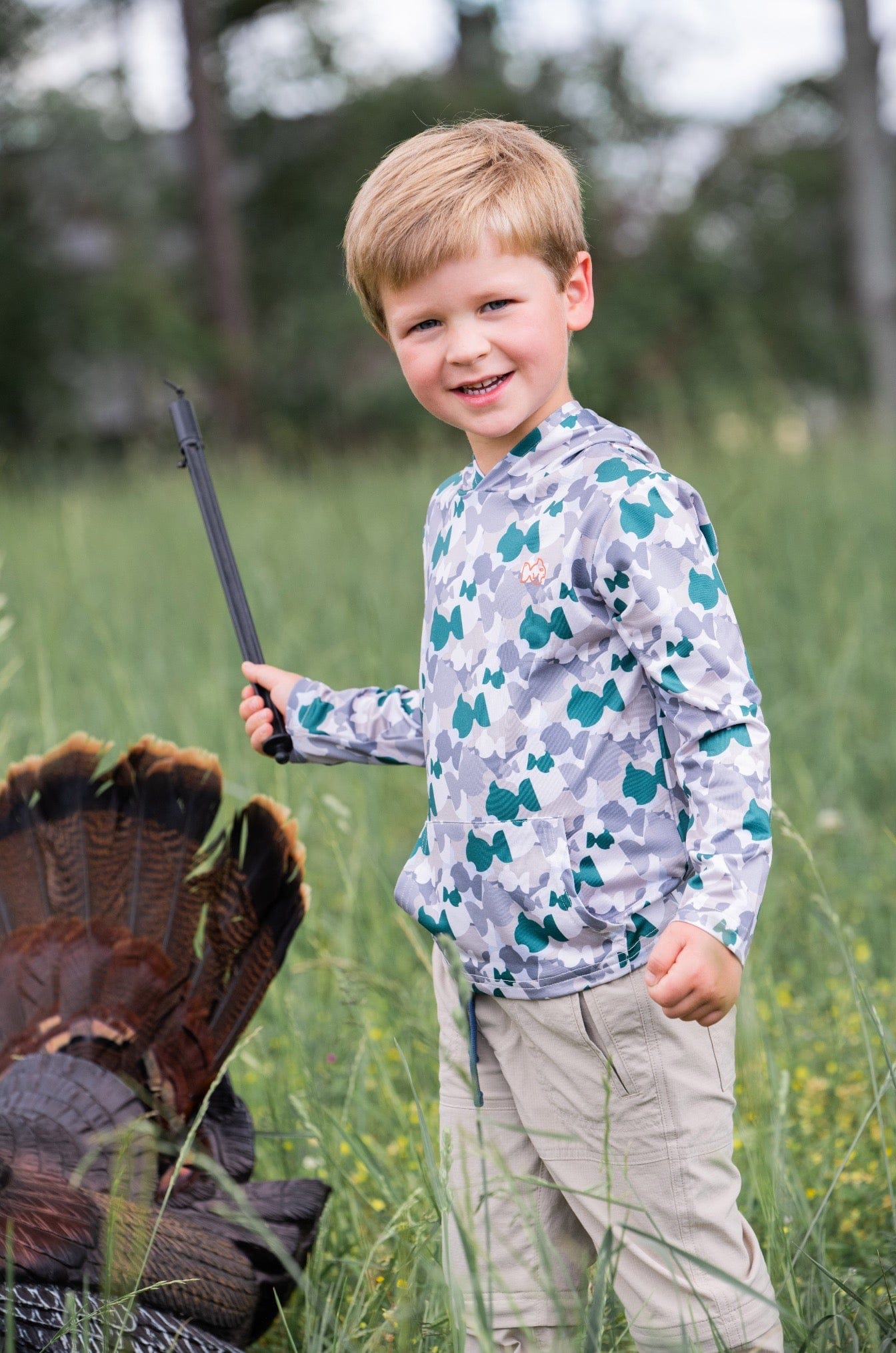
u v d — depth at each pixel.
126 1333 2.16
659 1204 2.12
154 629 5.95
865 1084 3.04
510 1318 2.21
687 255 23.42
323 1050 3.21
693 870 2.08
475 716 2.13
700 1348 2.09
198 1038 2.51
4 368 21.45
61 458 20.72
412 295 2.13
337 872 4.06
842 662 5.29
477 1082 2.20
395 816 4.56
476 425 2.15
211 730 4.48
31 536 7.63
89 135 21.70
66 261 22.41
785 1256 2.37
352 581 6.29
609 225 23.33
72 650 4.91
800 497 7.90
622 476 2.08
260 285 24.34
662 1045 2.09
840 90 22.97
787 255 24.77
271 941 2.53
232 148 24.44
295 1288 2.44
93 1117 2.38
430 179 2.11
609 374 19.98
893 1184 2.71
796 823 4.20
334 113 24.59
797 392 22.09
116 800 2.62
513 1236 2.23
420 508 8.05
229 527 8.19
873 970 3.61
